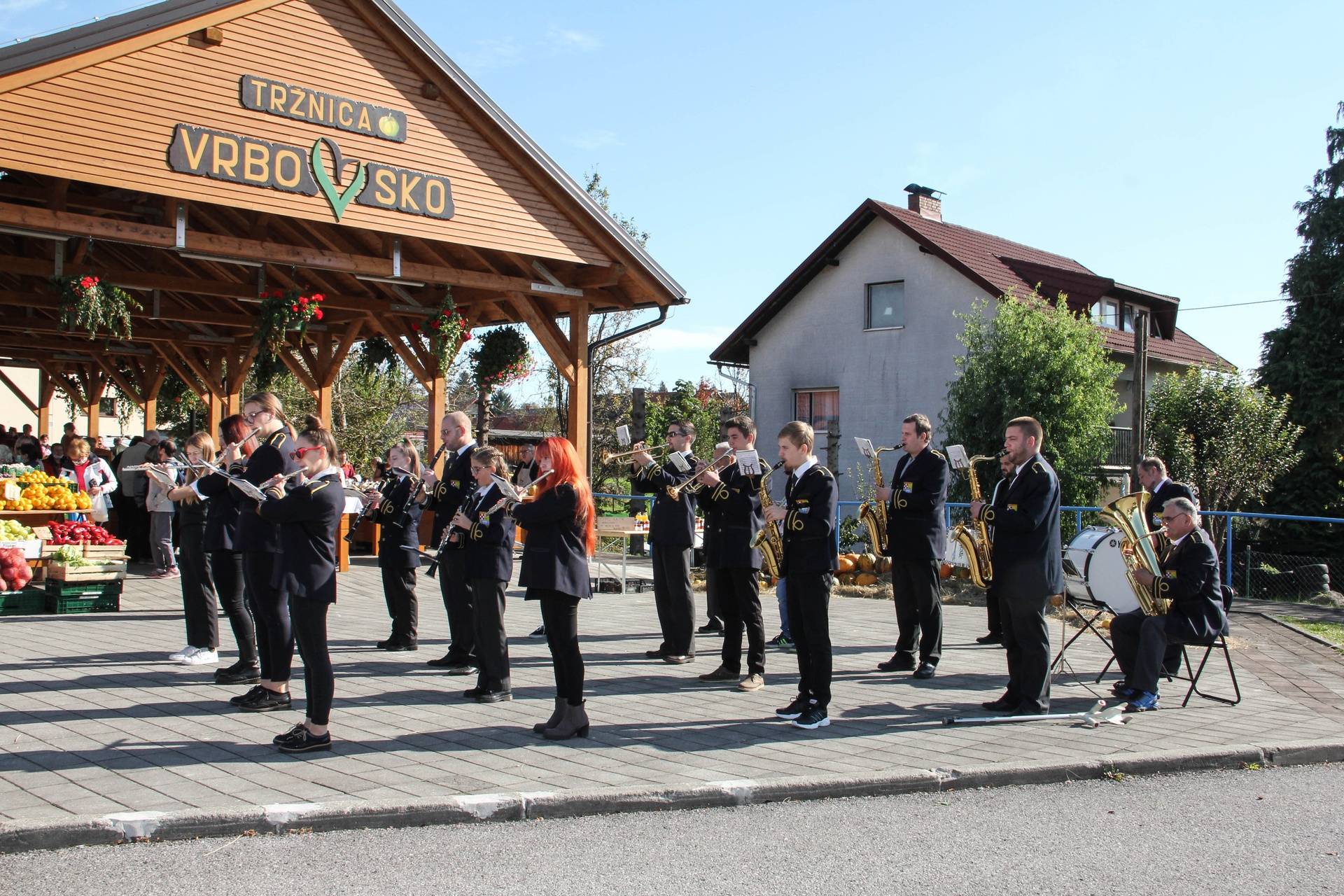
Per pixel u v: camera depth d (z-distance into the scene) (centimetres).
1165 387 2338
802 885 426
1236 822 515
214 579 749
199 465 751
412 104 1316
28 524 1249
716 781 541
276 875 425
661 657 889
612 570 1517
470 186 1366
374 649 913
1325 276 2544
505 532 721
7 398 3859
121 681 751
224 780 522
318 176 1232
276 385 2222
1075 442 2138
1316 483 2473
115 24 1073
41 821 452
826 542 663
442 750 592
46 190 1297
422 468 922
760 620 783
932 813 523
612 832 487
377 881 422
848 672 862
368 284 1702
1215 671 903
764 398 2927
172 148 1121
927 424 854
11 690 717
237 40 1170
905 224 2639
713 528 810
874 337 2752
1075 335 2191
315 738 579
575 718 627
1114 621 796
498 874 433
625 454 871
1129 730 672
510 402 4259
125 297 1216
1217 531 2089
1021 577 689
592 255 1477
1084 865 453
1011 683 719
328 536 586
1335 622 1210
